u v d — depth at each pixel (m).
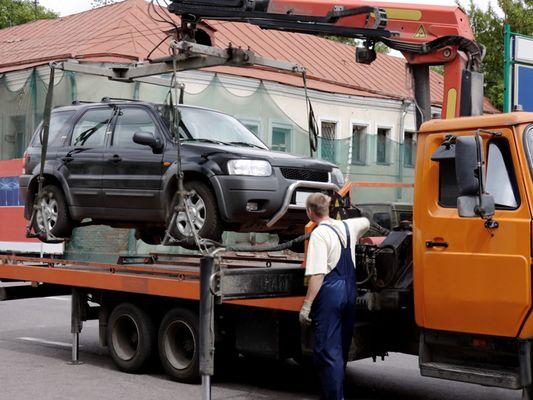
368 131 27.73
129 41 23.09
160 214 8.91
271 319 7.70
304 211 8.66
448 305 6.17
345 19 7.79
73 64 9.00
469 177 5.66
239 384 8.51
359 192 10.55
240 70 23.48
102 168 9.44
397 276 6.76
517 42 14.66
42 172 9.59
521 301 5.74
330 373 6.30
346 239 6.41
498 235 5.87
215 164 8.37
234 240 14.24
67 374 8.88
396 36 7.63
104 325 9.36
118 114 9.60
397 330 7.02
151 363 8.92
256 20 7.98
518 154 5.84
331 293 6.31
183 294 8.13
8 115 22.62
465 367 6.20
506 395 8.13
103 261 12.38
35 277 10.09
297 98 25.12
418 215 6.40
